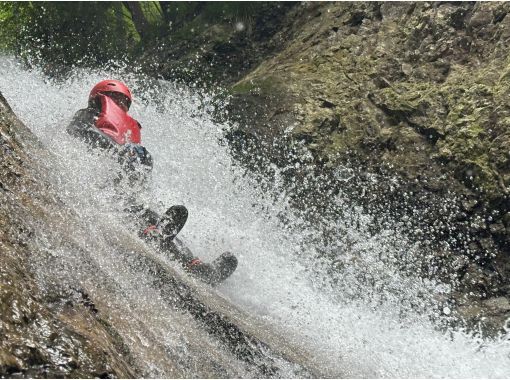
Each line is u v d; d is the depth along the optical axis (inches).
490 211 494.6
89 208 257.0
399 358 339.6
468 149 517.0
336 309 388.8
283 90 681.6
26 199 206.1
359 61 661.3
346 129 609.3
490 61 558.9
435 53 600.7
